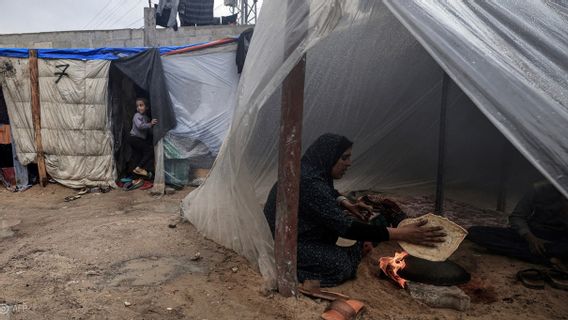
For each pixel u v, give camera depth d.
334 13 2.34
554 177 1.66
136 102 6.06
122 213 4.97
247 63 2.84
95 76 5.91
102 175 6.20
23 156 6.20
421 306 2.65
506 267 3.37
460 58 1.88
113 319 2.36
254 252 3.20
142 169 6.24
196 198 4.18
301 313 2.47
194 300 2.62
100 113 6.02
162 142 5.98
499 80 1.79
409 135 5.43
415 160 5.74
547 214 3.49
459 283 2.82
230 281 2.92
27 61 5.92
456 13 2.01
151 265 3.18
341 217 2.65
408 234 2.63
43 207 5.38
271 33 2.54
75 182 6.23
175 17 8.55
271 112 3.96
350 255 3.06
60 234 3.97
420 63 4.42
